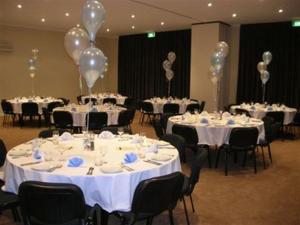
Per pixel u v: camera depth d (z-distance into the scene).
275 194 4.25
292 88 10.11
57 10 8.48
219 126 5.12
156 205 2.53
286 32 10.05
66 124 6.64
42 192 2.25
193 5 7.66
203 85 10.47
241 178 4.89
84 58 3.24
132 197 2.63
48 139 3.85
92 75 3.31
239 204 3.91
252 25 10.56
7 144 6.89
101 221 2.88
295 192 4.34
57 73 12.61
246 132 4.80
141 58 13.52
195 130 4.94
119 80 14.40
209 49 10.22
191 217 3.54
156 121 5.76
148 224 2.68
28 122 9.84
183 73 12.32
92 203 2.60
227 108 9.22
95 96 11.12
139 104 10.93
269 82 10.45
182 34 12.20
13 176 2.84
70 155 3.12
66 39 3.90
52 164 2.81
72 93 13.15
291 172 5.22
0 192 2.92
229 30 10.79
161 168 2.82
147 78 13.40
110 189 2.56
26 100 9.47
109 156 3.12
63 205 2.31
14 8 8.27
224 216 3.58
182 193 3.04
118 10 8.33
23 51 11.61
